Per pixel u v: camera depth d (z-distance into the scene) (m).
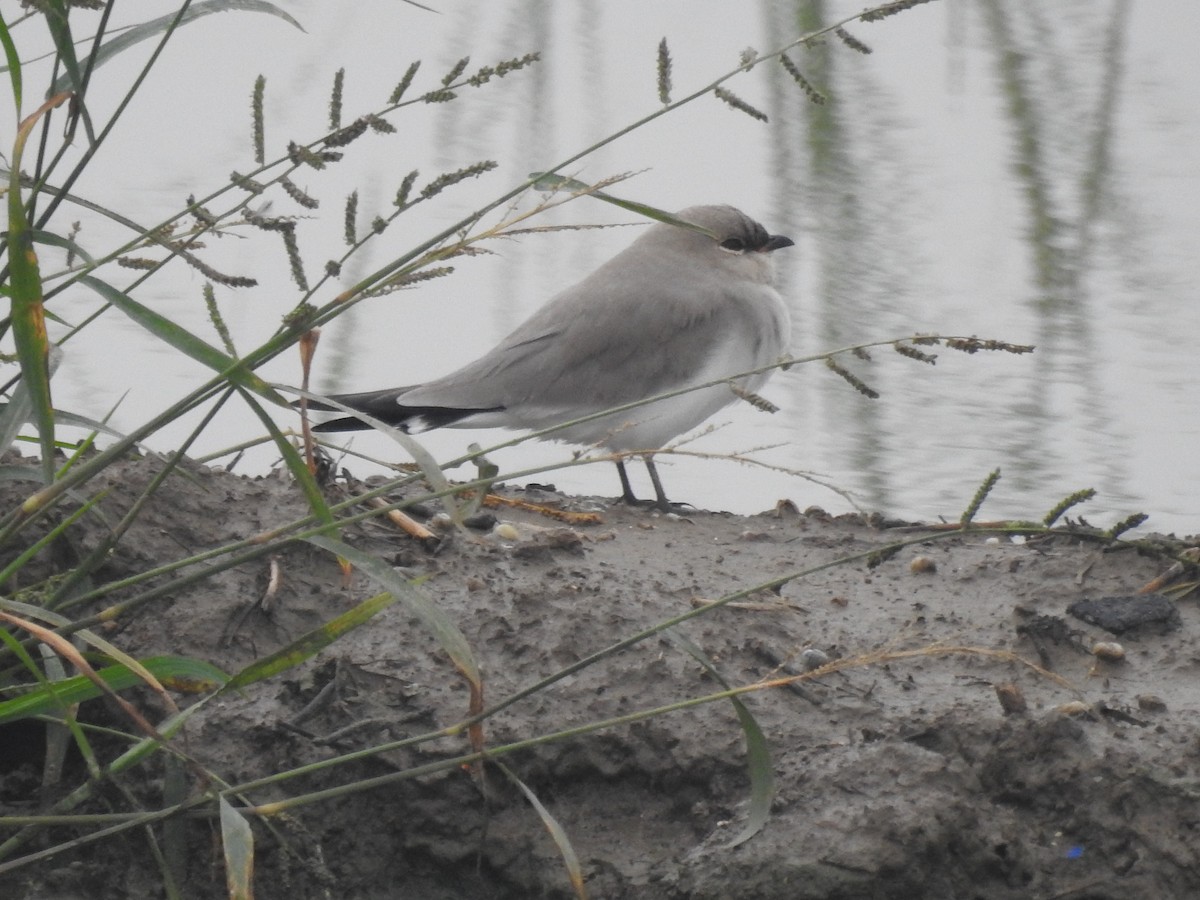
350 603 9.36
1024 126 22.94
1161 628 9.72
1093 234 20.62
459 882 8.33
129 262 7.83
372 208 20.50
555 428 7.81
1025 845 8.06
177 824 7.86
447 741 8.48
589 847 8.30
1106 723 8.66
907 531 11.80
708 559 11.01
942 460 16.17
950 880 7.92
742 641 9.46
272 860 8.21
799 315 19.03
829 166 22.05
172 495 9.75
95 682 6.79
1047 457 16.19
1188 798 8.20
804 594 10.39
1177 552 8.48
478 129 22.67
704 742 8.59
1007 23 25.39
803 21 25.03
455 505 7.64
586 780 8.55
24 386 7.95
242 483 10.45
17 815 8.19
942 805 8.01
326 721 8.60
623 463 14.14
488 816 8.34
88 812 8.23
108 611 7.49
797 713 8.85
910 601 10.32
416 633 9.23
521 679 8.95
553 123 22.97
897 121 23.31
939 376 17.62
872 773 8.23
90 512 9.23
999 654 7.96
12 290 7.07
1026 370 17.78
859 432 16.69
